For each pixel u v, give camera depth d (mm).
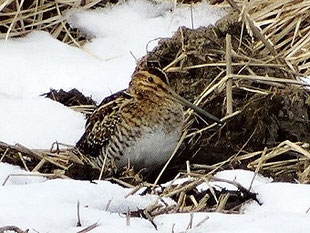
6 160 5797
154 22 7855
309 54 7285
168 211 4867
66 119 6551
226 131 6246
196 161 6059
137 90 5898
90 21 7805
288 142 5828
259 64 6652
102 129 5875
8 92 7008
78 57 7449
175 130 5879
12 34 7602
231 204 5059
